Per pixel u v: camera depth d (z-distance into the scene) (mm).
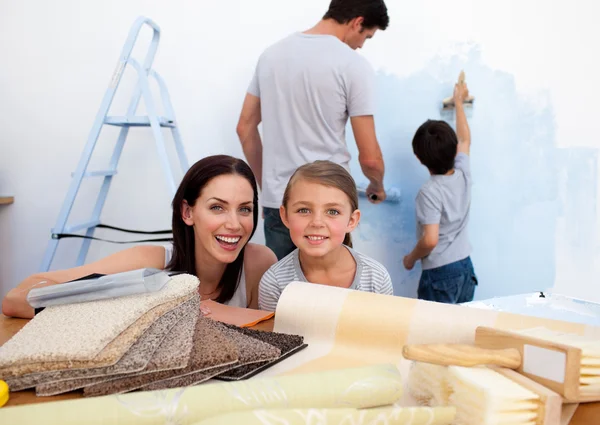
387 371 526
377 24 1765
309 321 746
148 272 664
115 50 2111
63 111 2133
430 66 2285
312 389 486
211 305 939
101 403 446
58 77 2119
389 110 2281
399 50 2260
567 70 2391
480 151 2375
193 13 2131
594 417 494
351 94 1712
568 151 2424
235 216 1084
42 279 913
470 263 2176
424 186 2064
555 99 2395
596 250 2469
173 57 2141
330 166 1064
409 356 497
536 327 615
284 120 1765
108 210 2176
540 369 486
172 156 2178
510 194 2412
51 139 2143
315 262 1152
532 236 2439
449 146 2018
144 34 2113
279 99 1755
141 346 553
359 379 503
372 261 1226
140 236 2193
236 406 463
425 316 682
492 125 2365
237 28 2162
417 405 549
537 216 2434
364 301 732
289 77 1721
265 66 1779
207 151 2193
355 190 1112
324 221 1044
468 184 2105
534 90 2377
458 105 2250
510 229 2428
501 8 2314
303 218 1056
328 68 1679
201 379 549
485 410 449
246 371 585
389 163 2311
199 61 2154
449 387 501
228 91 2180
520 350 508
